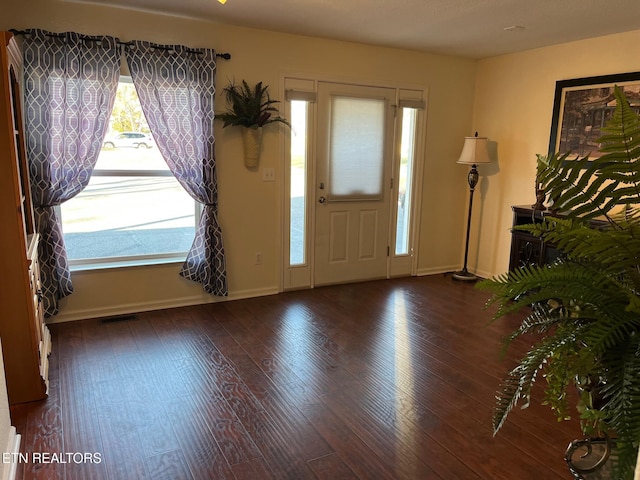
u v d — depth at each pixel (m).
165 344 3.26
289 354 3.15
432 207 5.13
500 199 4.91
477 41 4.18
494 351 3.25
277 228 4.34
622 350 0.89
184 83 3.63
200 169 3.80
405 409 2.51
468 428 2.34
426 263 5.25
